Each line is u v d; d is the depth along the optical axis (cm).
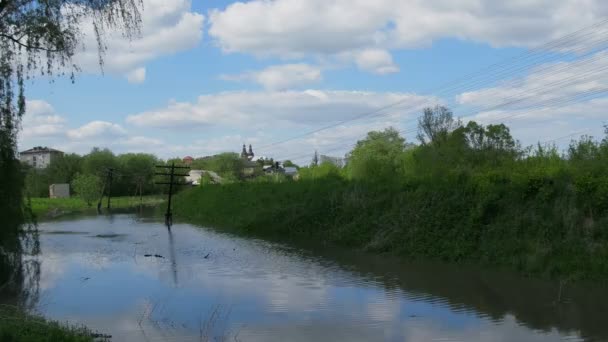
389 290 1791
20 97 1884
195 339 1246
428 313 1491
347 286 1862
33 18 1572
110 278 2020
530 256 2017
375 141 7300
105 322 1395
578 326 1368
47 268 2252
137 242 3219
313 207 3462
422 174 2983
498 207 2333
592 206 2000
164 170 9731
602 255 1856
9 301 1642
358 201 3162
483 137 4294
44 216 5697
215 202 5150
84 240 3347
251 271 2167
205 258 2527
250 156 16975
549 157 2456
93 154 10369
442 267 2206
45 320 1206
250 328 1341
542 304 1584
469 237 2322
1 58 1764
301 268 2233
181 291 1780
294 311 1507
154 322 1393
